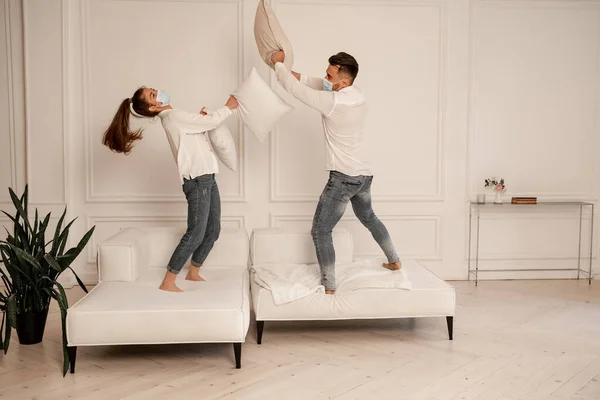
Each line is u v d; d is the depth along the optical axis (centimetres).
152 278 403
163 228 457
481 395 317
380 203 566
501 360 367
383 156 564
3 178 538
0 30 528
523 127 574
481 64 566
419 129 564
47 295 393
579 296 521
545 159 579
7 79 532
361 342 400
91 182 545
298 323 445
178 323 341
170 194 550
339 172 405
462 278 578
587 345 396
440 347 390
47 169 536
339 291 400
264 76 546
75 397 312
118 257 394
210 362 363
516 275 584
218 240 448
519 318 455
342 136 401
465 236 577
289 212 559
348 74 407
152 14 538
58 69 530
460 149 569
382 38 555
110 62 539
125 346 392
